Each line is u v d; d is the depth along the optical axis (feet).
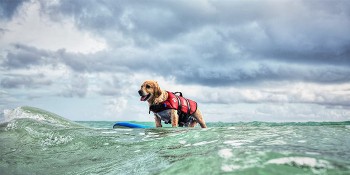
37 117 17.66
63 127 13.60
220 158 5.51
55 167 8.34
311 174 4.45
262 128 9.64
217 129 9.97
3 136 12.59
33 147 10.75
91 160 8.64
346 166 4.68
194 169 5.24
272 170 4.64
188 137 9.25
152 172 5.83
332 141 6.82
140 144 9.53
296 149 5.77
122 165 7.28
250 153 5.55
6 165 8.70
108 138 10.89
